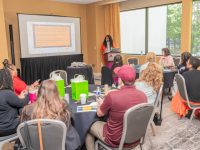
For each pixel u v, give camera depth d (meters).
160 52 7.22
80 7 8.26
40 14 6.98
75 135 1.80
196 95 2.99
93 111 2.02
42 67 7.01
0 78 2.00
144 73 2.62
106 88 2.66
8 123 2.00
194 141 2.78
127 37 8.20
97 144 2.03
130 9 7.74
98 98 2.35
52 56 7.23
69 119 1.71
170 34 6.86
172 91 4.61
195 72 3.01
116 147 1.83
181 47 6.02
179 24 6.58
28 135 1.52
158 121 3.26
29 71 6.75
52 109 1.58
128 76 1.77
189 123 3.23
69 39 7.63
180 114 3.43
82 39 8.48
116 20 7.88
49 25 7.10
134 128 1.75
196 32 6.01
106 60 7.86
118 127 1.77
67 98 2.32
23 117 1.63
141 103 1.73
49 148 1.57
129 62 5.98
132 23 7.90
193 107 3.06
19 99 2.08
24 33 6.61
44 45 7.05
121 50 8.41
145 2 7.20
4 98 1.96
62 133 1.56
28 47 6.73
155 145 2.68
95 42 8.20
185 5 5.78
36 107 1.58
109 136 1.81
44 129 1.50
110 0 7.32
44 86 1.61
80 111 2.03
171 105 3.97
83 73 5.62
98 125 2.01
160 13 7.01
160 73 2.61
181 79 2.99
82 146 2.12
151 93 2.51
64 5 7.82
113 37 8.01
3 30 5.33
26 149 1.57
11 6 6.59
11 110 2.03
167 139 2.84
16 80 2.86
